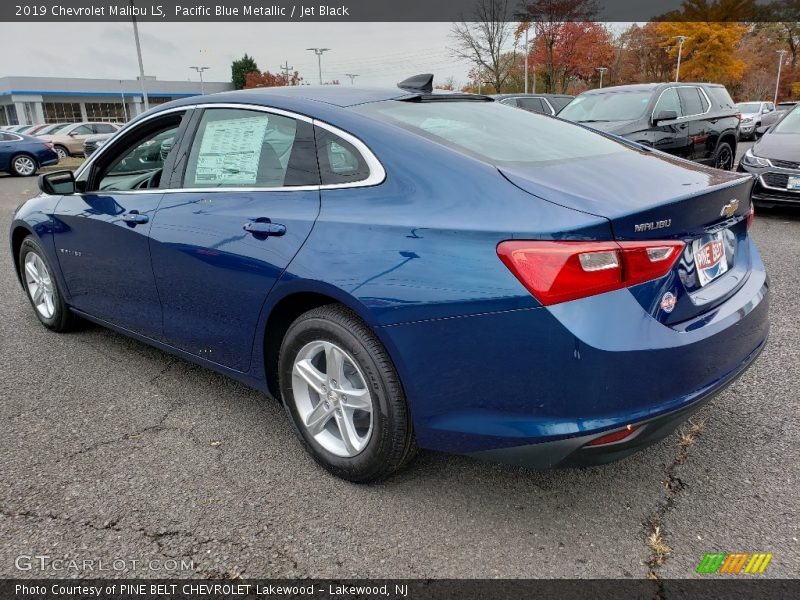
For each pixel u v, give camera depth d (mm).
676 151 9133
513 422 2039
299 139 2613
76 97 59188
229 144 2875
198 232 2842
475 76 37750
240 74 73250
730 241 2547
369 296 2186
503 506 2389
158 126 3268
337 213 2369
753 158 7902
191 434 2951
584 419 1953
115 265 3414
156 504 2420
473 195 2131
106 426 3029
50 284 4172
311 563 2109
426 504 2406
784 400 3119
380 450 2346
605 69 45250
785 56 62500
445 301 2039
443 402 2145
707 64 44625
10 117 59594
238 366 2898
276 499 2447
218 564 2109
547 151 2531
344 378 2463
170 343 3287
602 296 1916
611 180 2238
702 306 2211
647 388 1971
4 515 2355
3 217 9961
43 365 3760
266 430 2986
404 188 2270
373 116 2545
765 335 2574
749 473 2545
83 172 3689
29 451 2807
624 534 2221
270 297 2537
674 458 2670
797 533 2197
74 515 2355
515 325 1945
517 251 1932
